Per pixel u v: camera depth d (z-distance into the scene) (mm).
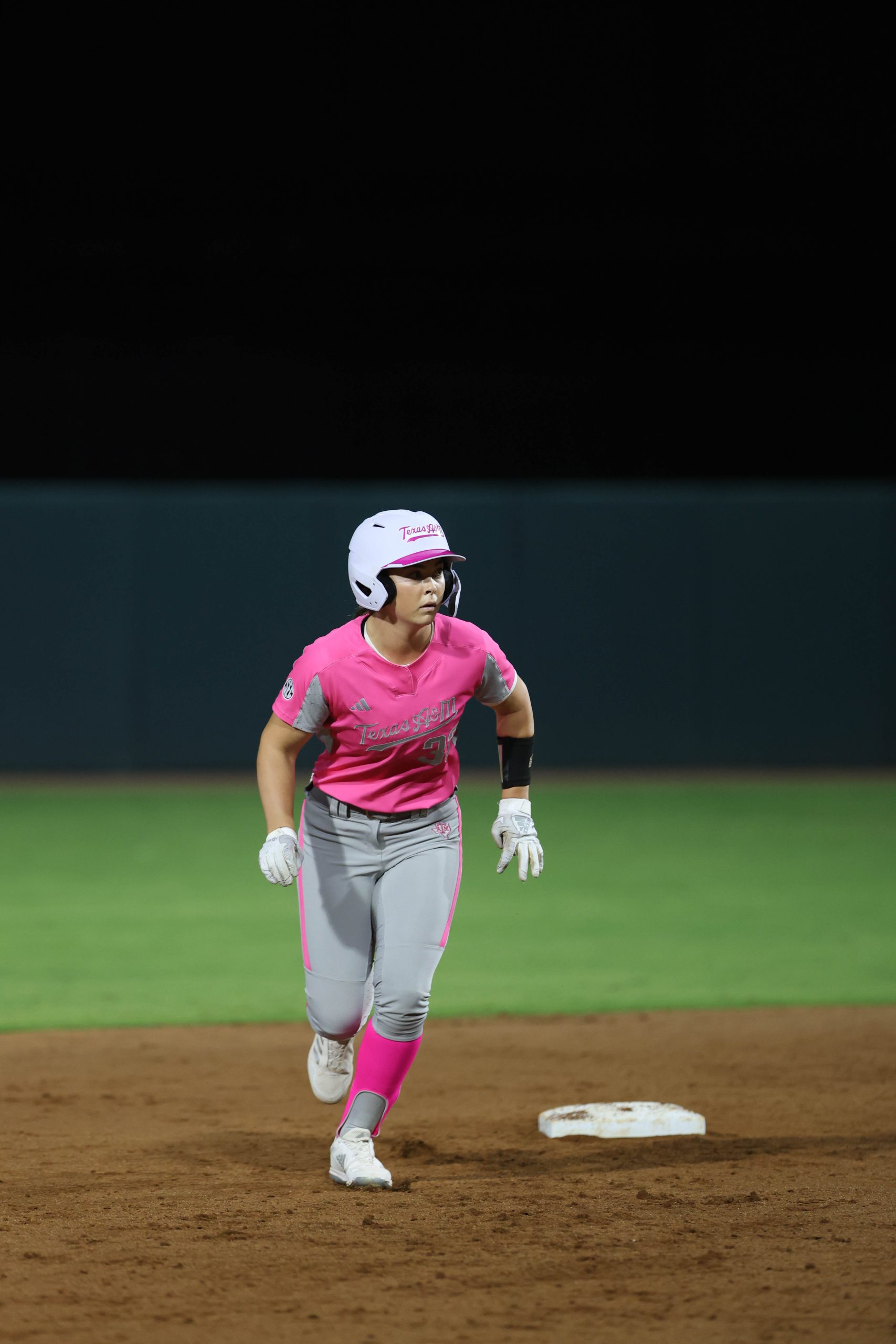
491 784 67375
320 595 71562
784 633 72188
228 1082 24312
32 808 60812
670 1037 27438
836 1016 29172
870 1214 16938
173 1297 14430
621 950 36125
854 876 45969
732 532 71875
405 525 17203
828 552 72000
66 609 70375
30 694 70438
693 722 72312
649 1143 20406
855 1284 14641
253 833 54656
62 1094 23484
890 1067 25156
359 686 17547
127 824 56906
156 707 70938
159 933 38125
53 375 85312
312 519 71375
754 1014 29438
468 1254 15641
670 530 71812
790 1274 14969
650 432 87062
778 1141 20531
